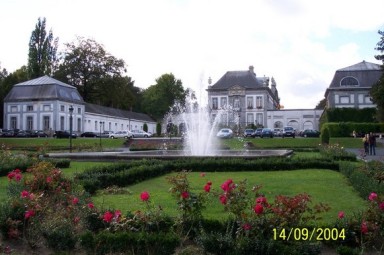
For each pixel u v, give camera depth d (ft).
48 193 29.07
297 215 20.53
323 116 241.35
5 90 240.94
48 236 22.07
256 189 22.66
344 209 31.07
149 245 20.51
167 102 321.93
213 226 22.53
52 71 257.75
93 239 21.06
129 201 34.12
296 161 60.70
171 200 34.58
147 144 129.59
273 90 355.97
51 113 222.28
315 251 19.49
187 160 59.62
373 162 50.67
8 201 26.17
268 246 19.21
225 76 300.61
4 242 23.44
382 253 20.99
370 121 215.10
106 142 157.48
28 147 132.98
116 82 258.37
